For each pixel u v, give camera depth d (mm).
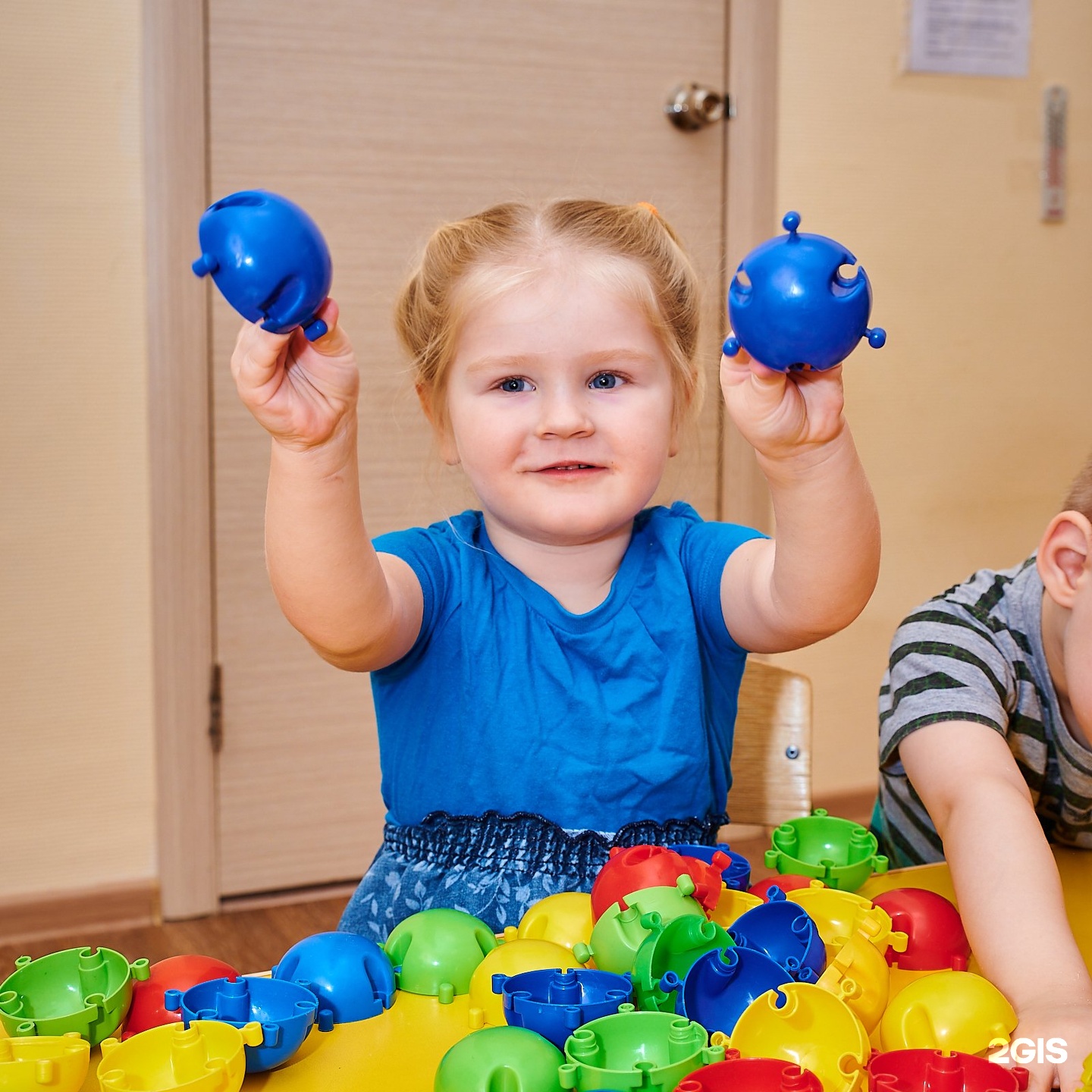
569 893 691
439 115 1850
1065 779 875
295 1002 535
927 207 2170
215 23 1727
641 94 1956
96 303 1721
